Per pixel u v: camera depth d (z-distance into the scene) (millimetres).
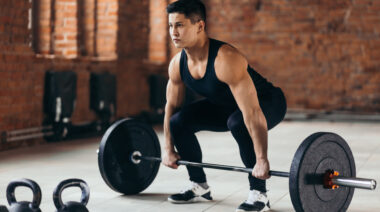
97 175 4031
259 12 8992
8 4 5230
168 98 3113
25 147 5508
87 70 6664
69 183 2238
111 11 7199
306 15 8781
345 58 8648
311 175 2445
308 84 8836
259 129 2688
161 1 8273
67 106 5953
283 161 4727
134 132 3270
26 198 3264
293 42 8867
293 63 8883
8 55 5266
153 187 3602
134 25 7793
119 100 7383
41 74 5828
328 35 8703
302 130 7281
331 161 2529
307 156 2406
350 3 8578
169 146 3121
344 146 2590
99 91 6648
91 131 6750
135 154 3273
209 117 3029
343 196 2633
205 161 4766
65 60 6215
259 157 2684
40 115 5867
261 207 2877
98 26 7242
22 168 4316
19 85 5469
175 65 2969
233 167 2809
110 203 3135
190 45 2732
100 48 7273
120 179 3240
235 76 2680
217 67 2715
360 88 8602
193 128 3070
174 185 3664
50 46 6441
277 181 3816
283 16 8891
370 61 8539
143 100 8023
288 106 8930
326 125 7965
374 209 3012
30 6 5617
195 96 8250
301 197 2408
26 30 5543
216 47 2742
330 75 8727
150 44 8398
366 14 8523
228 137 6555
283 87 8945
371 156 4973
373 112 8539
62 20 6445
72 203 2211
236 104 2934
